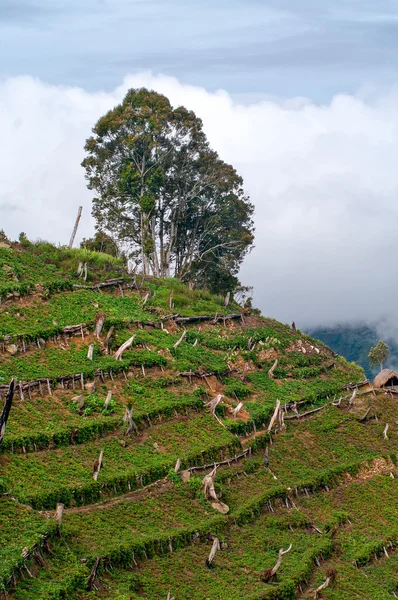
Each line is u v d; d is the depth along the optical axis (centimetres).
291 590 4006
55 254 6656
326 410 6016
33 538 3475
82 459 4347
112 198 8388
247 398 5809
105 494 4194
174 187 8575
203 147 8556
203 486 4503
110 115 8250
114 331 5666
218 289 8538
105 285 6444
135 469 4416
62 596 3303
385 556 4759
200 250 8819
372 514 5056
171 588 3731
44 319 5475
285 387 6134
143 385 5266
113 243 8350
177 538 4050
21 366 4875
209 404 5309
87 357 5222
